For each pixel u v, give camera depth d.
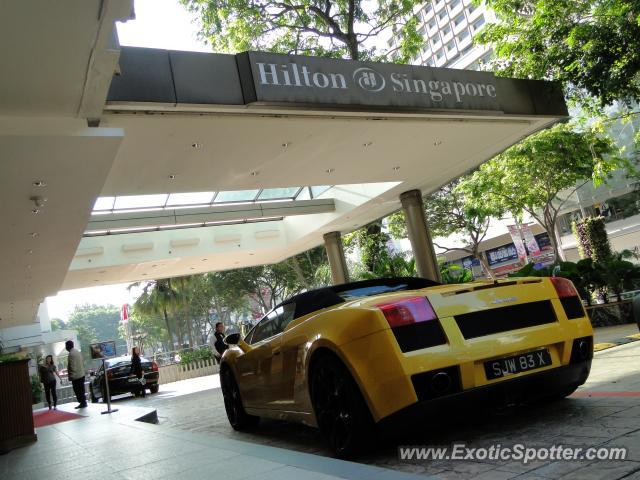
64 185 8.58
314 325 4.01
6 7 4.27
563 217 35.44
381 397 3.31
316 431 5.04
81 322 120.62
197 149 9.61
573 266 12.94
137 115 7.81
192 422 7.70
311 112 8.89
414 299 3.49
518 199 19.45
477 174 19.75
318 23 19.25
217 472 3.38
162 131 8.57
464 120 11.07
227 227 20.27
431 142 12.16
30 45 4.89
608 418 3.60
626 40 10.28
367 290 4.67
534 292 3.82
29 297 18.70
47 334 39.38
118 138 7.04
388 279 4.90
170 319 57.66
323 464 3.19
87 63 5.43
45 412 14.26
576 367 3.77
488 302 3.62
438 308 3.48
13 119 6.54
